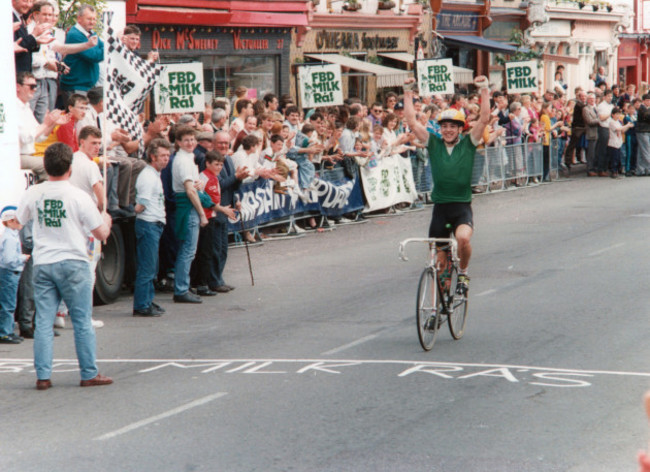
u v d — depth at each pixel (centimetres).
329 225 2297
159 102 1916
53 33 1712
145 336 1273
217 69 2914
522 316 1336
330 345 1194
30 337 1294
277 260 1875
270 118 2048
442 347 1173
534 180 3272
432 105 2675
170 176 1563
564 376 1028
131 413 921
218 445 821
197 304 1496
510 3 4594
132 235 1571
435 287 1154
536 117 3309
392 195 2523
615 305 1392
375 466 764
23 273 1284
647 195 2886
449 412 905
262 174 1816
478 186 2977
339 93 2544
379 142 2473
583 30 5225
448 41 4047
